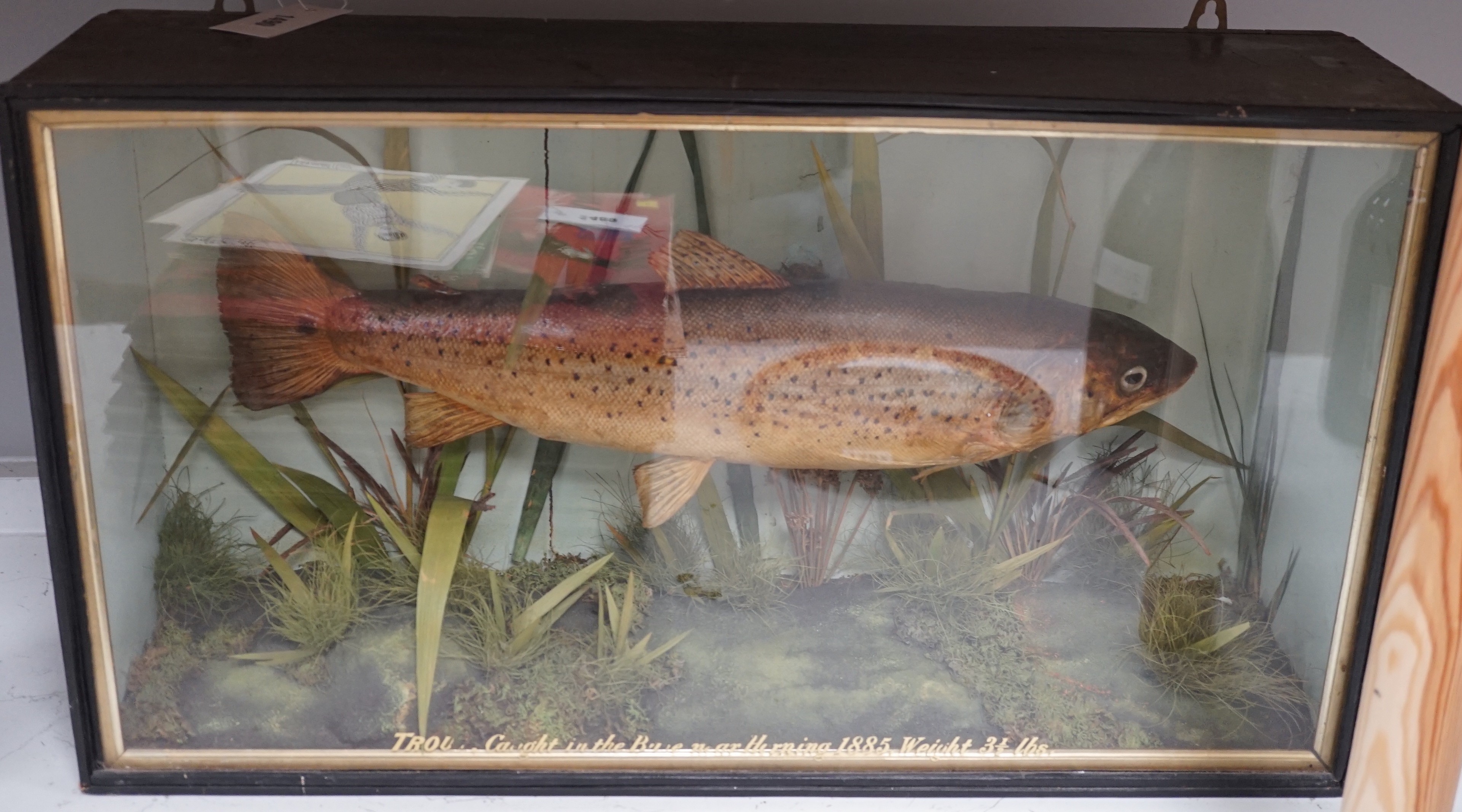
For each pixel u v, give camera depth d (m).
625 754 0.91
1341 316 0.85
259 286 0.86
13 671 1.03
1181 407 0.91
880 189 0.84
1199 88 0.82
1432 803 0.81
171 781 0.90
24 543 1.22
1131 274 0.87
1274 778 0.92
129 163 0.81
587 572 0.93
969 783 0.91
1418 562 0.77
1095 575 0.94
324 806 0.90
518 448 0.91
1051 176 0.84
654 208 0.84
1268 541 0.94
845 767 0.92
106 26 0.90
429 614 0.92
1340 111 0.78
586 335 0.86
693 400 0.87
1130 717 0.92
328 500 0.92
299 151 0.81
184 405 0.89
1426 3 1.11
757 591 0.93
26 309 0.80
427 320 0.86
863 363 0.86
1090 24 1.10
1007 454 0.90
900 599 0.94
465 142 0.81
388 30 0.93
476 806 0.90
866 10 1.10
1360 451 0.86
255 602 0.92
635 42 0.91
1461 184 0.74
